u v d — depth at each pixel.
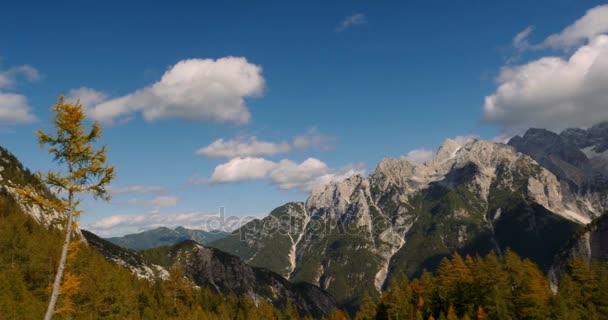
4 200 129.25
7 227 106.50
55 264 83.81
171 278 130.75
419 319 103.75
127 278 125.38
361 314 137.88
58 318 61.88
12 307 63.69
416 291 120.31
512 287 104.56
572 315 89.69
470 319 95.69
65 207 28.61
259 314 172.75
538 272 108.00
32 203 27.98
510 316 93.06
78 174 28.06
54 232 122.88
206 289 187.62
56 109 28.50
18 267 83.12
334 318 174.25
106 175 29.12
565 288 100.19
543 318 89.00
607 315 93.31
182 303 130.88
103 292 85.94
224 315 154.88
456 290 104.81
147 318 101.19
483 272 103.06
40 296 73.12
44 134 28.28
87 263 104.88
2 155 159.50
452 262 111.00
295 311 186.12
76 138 28.53
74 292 29.92
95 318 76.50
